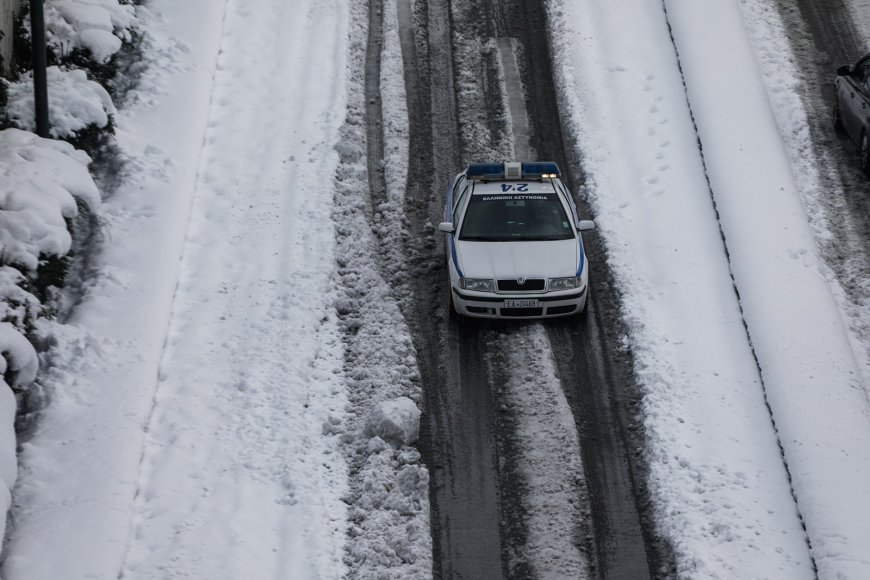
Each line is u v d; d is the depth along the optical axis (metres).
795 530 25.20
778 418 28.62
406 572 24.88
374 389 30.83
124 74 44.09
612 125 43.59
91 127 39.19
